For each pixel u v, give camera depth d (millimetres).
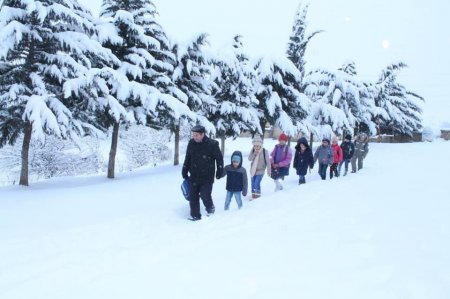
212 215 7078
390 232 4746
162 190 11195
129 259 4367
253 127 20844
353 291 3047
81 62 12312
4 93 11047
